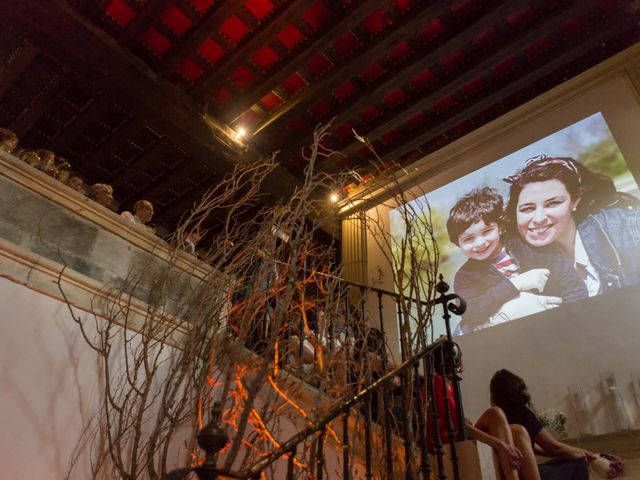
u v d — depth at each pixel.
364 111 7.22
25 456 2.26
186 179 7.72
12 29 5.21
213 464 1.61
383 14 5.96
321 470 2.00
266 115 7.14
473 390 5.41
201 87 6.49
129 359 2.83
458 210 6.64
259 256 2.99
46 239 2.75
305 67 6.51
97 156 6.94
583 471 2.85
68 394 2.51
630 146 5.52
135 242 3.18
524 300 5.54
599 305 4.99
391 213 7.22
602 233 5.29
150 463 2.40
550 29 5.92
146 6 5.57
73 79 6.07
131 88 5.86
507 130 6.68
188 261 3.33
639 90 5.75
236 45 6.20
